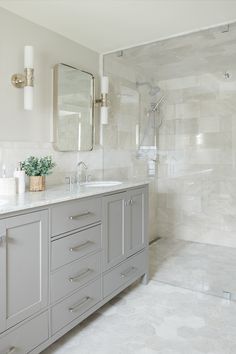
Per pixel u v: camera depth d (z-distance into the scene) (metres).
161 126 3.78
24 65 2.09
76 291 1.80
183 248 3.49
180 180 3.75
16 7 2.01
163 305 2.19
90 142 2.79
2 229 1.34
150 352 1.67
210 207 3.60
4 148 2.03
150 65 3.24
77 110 2.63
